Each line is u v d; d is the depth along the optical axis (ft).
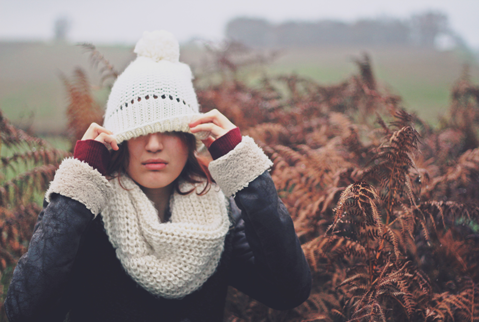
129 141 3.71
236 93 10.87
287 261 3.67
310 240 6.07
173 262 3.57
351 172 5.97
